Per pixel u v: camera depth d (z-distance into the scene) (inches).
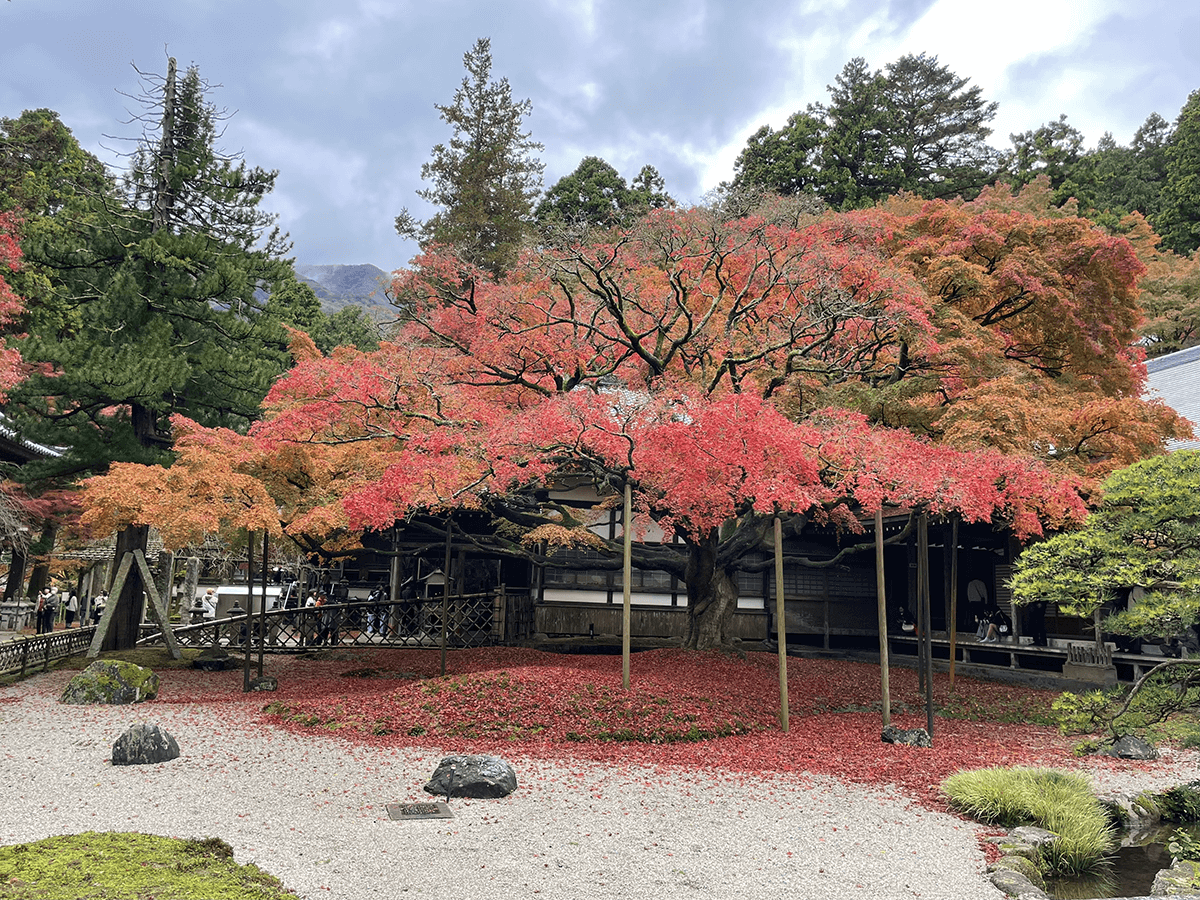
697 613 767.7
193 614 994.1
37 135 1300.4
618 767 424.5
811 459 519.8
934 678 762.2
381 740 473.4
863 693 670.5
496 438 559.5
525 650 859.4
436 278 801.6
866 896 256.1
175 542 634.2
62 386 808.3
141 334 863.7
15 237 837.2
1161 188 1801.2
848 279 693.9
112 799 337.4
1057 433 652.7
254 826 303.6
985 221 746.8
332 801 343.9
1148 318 1402.6
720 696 581.3
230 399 928.3
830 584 965.2
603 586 943.0
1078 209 1689.2
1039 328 767.1
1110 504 489.7
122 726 498.9
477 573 1024.9
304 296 1758.1
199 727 497.7
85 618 1289.4
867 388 685.3
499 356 725.3
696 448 518.6
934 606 932.0
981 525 824.3
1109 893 298.4
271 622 886.4
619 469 599.8
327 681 698.2
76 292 891.4
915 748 483.2
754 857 289.1
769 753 463.8
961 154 1942.7
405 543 973.8
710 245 727.7
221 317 919.7
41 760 409.1
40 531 1029.2
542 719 508.1
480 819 324.5
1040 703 654.5
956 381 668.1
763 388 714.8
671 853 290.7
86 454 829.8
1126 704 474.0
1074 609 476.1
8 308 806.5
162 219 902.4
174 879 225.0
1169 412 656.4
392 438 710.5
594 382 718.5
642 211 865.5
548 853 286.0
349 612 964.0
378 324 871.1
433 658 815.7
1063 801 346.3
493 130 1656.0
